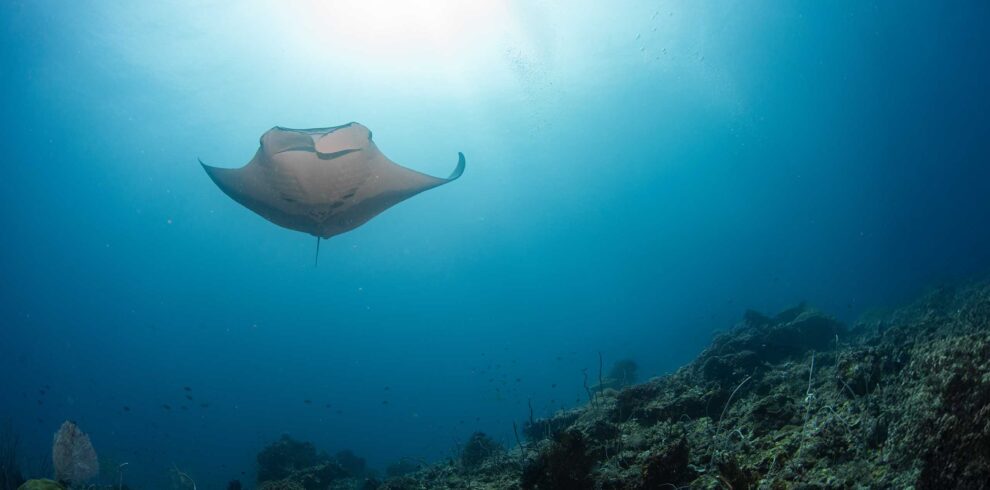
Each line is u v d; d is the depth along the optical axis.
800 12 28.44
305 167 6.14
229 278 57.12
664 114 36.38
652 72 30.38
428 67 28.25
